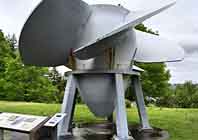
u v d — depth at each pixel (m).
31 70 22.81
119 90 7.00
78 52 6.64
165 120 12.22
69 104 7.36
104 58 7.28
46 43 6.59
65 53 7.11
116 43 7.07
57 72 31.47
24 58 6.85
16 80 22.94
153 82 22.39
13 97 23.20
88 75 7.34
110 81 7.32
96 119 11.89
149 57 9.38
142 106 8.43
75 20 6.63
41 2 5.58
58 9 6.01
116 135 7.05
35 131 5.28
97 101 7.55
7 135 7.48
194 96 29.05
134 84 8.45
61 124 7.22
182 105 26.30
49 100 24.41
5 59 27.39
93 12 7.18
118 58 7.35
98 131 8.02
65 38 6.73
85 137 7.21
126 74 7.53
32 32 6.10
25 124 5.61
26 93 23.36
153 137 7.44
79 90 7.73
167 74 23.91
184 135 8.66
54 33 6.43
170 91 27.11
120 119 6.81
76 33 6.89
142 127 8.38
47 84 24.48
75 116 12.97
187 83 36.50
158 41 9.78
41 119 5.68
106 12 7.25
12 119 5.97
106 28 7.00
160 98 26.00
